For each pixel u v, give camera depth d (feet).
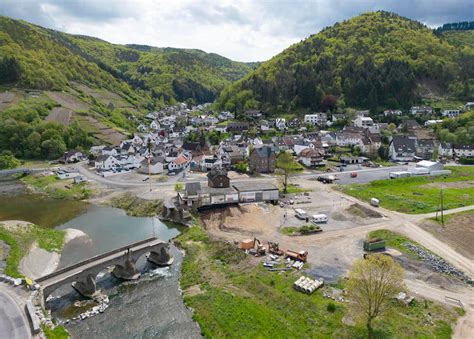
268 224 239.71
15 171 402.52
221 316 138.82
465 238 208.54
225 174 292.81
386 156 461.37
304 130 580.30
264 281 162.20
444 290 154.10
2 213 280.72
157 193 309.01
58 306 152.87
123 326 138.21
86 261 172.55
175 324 138.92
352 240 208.74
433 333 124.16
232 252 193.77
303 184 339.98
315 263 179.42
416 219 240.53
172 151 452.35
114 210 289.12
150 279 176.96
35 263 185.88
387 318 131.75
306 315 135.33
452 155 462.60
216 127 623.36
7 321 125.29
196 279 171.94
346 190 314.76
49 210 289.12
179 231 241.96
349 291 134.10
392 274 123.85
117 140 575.38
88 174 394.32
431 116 615.98
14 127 488.02
